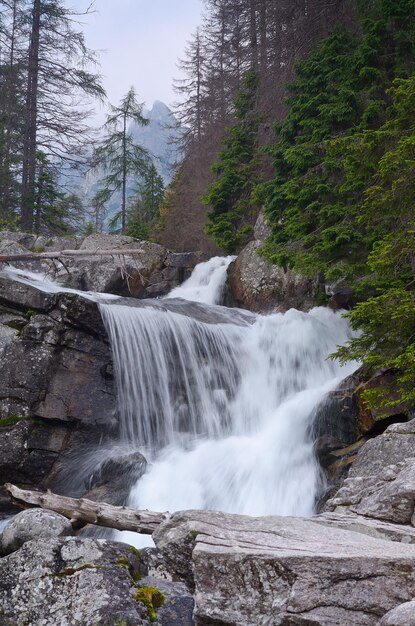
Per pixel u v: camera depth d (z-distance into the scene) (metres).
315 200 14.97
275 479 10.94
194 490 11.09
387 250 9.79
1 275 13.70
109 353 13.18
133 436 13.11
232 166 23.09
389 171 9.91
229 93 33.41
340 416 10.84
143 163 40.09
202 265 21.34
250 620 4.23
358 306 9.66
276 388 14.52
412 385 9.62
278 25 22.14
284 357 14.82
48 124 32.50
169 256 22.11
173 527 5.41
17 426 12.05
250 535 4.91
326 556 4.30
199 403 14.03
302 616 4.12
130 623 4.24
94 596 4.40
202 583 4.41
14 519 5.58
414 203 10.06
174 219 31.34
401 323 9.26
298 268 13.85
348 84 15.34
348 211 13.79
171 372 13.95
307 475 10.79
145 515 6.64
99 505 6.71
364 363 10.91
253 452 11.58
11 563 4.73
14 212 30.17
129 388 13.27
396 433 7.94
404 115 10.75
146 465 11.55
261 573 4.32
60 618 4.37
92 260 20.83
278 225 16.30
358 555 4.31
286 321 15.37
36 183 31.12
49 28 32.75
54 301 12.91
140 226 33.59
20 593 4.57
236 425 13.88
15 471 11.94
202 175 30.92
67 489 12.18
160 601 4.54
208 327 14.91
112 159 39.34
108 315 13.37
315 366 14.62
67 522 5.59
